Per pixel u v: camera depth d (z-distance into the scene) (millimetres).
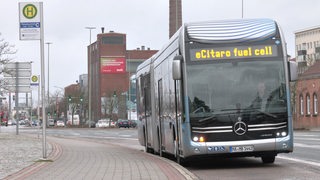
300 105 77188
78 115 119188
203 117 14656
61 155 21172
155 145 21250
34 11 18031
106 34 140500
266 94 14773
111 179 12758
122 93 116438
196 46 14992
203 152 14578
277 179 12766
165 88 18375
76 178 13031
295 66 14945
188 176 13219
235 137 14594
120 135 52969
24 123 146125
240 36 15047
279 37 15148
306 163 16812
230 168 15914
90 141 36719
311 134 44906
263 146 14562
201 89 14789
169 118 17703
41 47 18219
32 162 17734
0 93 36312
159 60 19812
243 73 14844
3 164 17000
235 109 14664
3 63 34812
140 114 25656
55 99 130000
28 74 31234
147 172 14242
